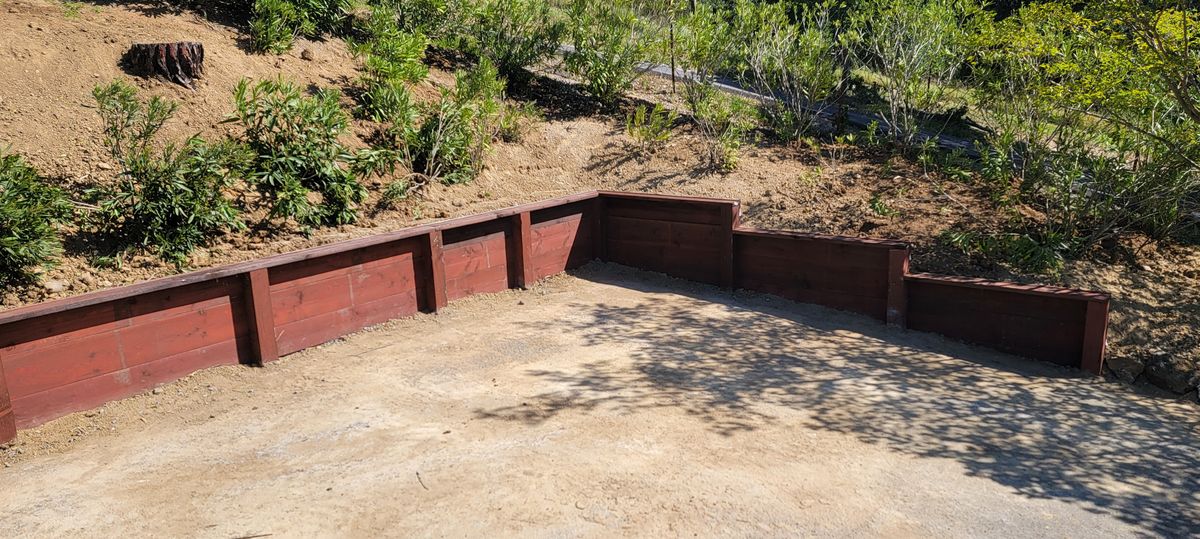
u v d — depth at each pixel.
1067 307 8.38
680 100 15.19
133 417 6.75
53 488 5.63
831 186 11.88
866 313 9.88
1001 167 10.91
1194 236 10.44
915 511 5.45
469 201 10.99
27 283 7.07
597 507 5.38
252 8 12.27
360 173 10.28
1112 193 9.95
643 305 10.15
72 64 9.73
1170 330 8.48
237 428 6.60
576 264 11.52
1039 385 7.96
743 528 5.16
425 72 12.51
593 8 14.61
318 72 11.95
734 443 6.39
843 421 6.90
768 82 14.53
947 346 9.02
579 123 13.63
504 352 8.40
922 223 10.66
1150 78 9.03
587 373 7.85
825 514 5.37
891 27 13.27
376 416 6.83
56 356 6.48
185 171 8.12
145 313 7.02
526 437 6.43
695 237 11.05
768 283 10.61
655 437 6.46
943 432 6.76
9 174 7.21
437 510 5.34
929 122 15.36
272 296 7.92
